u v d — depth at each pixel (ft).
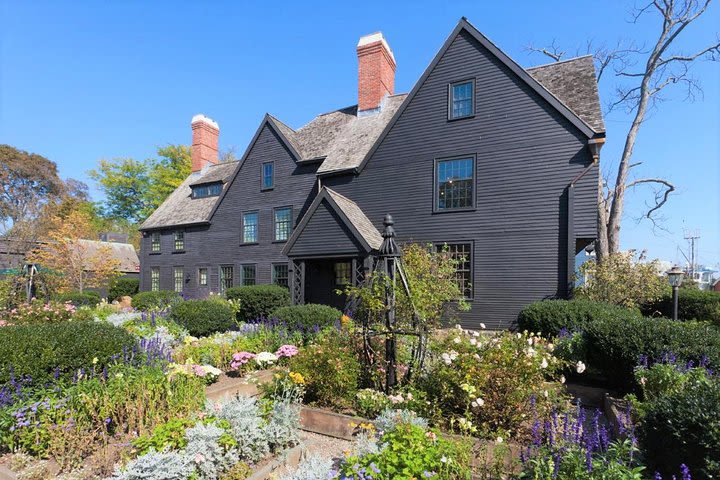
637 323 19.31
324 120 63.87
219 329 35.91
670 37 53.57
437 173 43.60
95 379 15.16
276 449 13.70
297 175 58.85
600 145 35.70
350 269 51.65
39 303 36.60
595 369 21.12
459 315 40.81
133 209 139.64
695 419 9.78
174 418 13.55
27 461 12.32
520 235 38.88
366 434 13.51
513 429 13.74
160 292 63.72
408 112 45.55
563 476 9.37
